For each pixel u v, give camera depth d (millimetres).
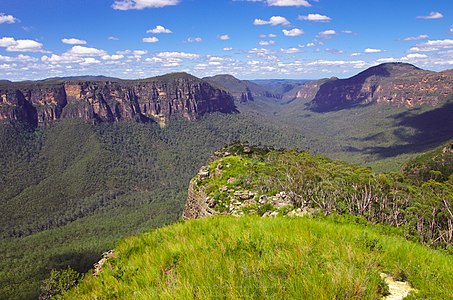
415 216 35750
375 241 9641
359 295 5746
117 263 9477
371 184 44656
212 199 33969
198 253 8594
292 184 39406
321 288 5695
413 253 9273
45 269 90562
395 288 7145
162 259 8523
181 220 16000
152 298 6164
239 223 12531
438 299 6336
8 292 73875
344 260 7445
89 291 7742
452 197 38781
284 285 6051
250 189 34938
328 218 15211
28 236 147000
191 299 5793
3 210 179750
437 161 89250
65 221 172125
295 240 9156
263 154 80438
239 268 7055
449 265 8789
